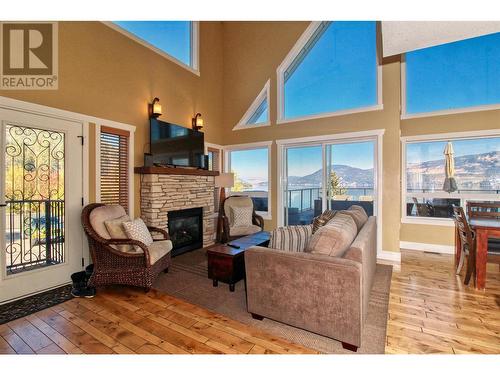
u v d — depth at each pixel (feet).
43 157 9.49
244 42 18.45
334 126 14.93
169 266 11.39
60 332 6.69
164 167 13.44
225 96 19.27
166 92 14.64
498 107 12.69
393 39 7.00
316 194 15.93
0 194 8.39
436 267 11.59
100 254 9.18
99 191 11.14
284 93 17.33
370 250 7.98
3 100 8.46
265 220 17.46
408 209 15.07
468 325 6.89
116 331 6.72
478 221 9.88
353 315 5.65
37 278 9.21
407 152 15.03
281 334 6.53
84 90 10.67
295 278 6.31
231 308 7.92
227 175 17.11
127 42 12.52
